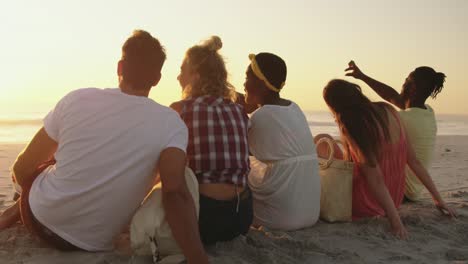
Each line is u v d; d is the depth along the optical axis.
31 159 2.94
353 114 3.82
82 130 2.79
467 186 6.23
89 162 2.78
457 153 11.59
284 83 3.78
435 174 7.43
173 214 2.76
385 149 3.96
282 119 3.64
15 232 3.34
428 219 4.22
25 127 26.33
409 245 3.55
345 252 3.30
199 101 3.15
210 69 3.20
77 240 2.93
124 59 2.85
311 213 3.79
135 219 2.89
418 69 4.77
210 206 3.06
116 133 2.78
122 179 2.80
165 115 2.83
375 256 3.29
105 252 3.02
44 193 2.86
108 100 2.81
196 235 2.76
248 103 3.85
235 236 3.27
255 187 3.77
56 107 2.87
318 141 4.30
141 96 2.87
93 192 2.81
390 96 4.93
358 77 5.01
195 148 3.08
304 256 3.19
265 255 3.07
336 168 4.01
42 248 3.06
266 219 3.76
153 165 2.82
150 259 2.94
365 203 4.02
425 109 4.79
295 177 3.67
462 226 4.03
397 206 4.20
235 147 3.13
